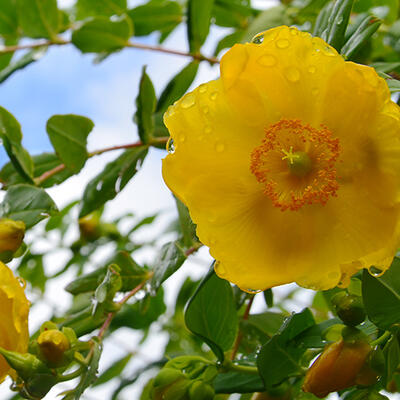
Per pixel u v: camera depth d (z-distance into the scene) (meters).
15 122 0.32
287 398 0.26
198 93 0.25
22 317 0.25
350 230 0.25
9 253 0.28
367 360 0.24
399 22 0.35
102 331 0.28
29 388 0.25
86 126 0.32
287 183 0.28
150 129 0.33
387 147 0.24
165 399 0.25
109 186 0.33
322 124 0.25
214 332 0.27
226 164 0.26
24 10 0.38
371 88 0.24
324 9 0.29
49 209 0.29
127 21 0.37
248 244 0.25
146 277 0.31
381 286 0.24
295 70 0.25
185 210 0.30
